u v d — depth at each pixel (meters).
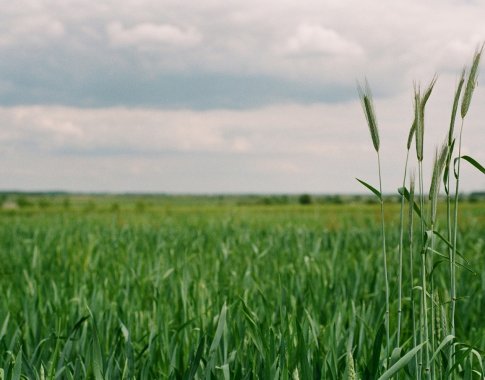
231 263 4.86
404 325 2.68
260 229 8.27
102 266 4.66
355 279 3.60
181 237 6.97
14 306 3.06
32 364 2.20
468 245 6.19
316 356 2.11
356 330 2.56
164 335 2.40
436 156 1.84
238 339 2.34
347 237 6.49
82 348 2.35
